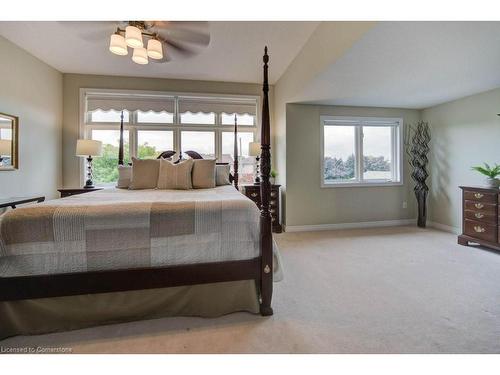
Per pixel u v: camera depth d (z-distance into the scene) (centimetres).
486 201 296
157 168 315
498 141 330
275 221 400
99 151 364
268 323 160
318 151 417
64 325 151
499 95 327
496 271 241
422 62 240
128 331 152
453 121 389
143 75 393
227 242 164
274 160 451
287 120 403
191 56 272
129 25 214
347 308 178
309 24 255
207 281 161
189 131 425
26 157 315
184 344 142
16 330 144
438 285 213
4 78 282
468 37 195
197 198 190
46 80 350
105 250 149
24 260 141
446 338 146
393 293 200
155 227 155
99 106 392
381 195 442
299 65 317
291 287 211
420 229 414
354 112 424
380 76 275
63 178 385
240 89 431
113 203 157
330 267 255
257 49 308
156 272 154
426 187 421
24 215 142
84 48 308
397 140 444
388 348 138
